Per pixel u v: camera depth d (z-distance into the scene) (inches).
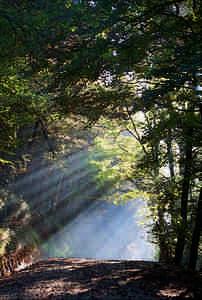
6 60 376.8
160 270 504.7
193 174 453.1
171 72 286.2
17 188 1090.7
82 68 319.0
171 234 579.2
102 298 340.5
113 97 428.8
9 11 332.5
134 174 647.8
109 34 303.6
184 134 409.7
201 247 657.6
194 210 537.0
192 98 386.9
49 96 522.6
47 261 695.7
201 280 443.5
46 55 346.6
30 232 898.7
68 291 369.7
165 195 575.2
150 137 405.7
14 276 512.4
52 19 323.6
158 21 347.3
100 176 714.2
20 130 912.9
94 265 570.3
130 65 322.3
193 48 283.6
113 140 710.5
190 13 348.8
